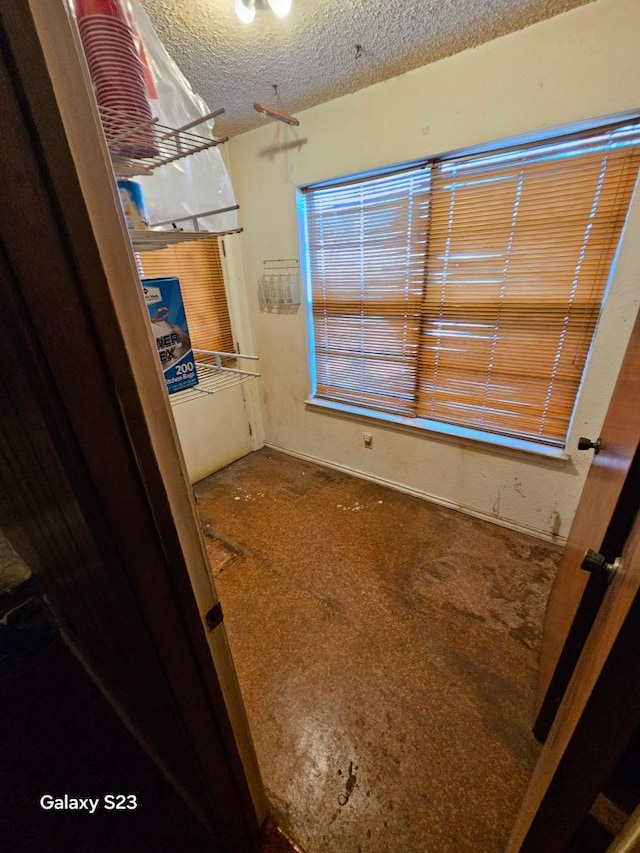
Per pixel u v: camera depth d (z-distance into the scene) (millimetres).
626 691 376
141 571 463
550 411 1771
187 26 1223
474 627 1480
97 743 1113
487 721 1165
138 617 493
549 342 1674
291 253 2324
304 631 1492
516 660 1348
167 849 905
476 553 1873
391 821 957
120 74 643
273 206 2277
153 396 440
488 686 1266
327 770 1062
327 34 1313
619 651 366
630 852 360
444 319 1928
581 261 1497
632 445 678
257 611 1591
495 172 1571
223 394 2732
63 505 463
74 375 348
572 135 1385
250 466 2867
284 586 1718
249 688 1288
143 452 422
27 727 1154
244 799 837
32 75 272
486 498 2088
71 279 327
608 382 1552
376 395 2365
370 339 2252
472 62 1444
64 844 922
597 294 1503
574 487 1774
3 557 1303
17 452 512
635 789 772
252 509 2314
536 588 1654
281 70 1533
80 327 342
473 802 985
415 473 2344
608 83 1255
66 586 784
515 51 1358
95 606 670
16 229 289
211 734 680
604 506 817
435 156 1665
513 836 786
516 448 1868
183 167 989
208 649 616
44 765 1065
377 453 2484
